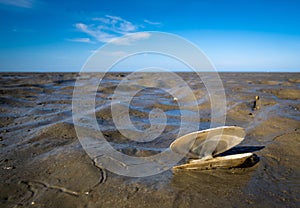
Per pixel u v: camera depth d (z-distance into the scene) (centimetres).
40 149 327
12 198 215
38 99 732
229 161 272
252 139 387
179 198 216
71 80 1400
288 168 277
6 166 275
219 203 209
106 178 252
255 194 223
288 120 486
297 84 1153
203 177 256
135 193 224
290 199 215
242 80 1452
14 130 413
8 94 791
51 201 211
